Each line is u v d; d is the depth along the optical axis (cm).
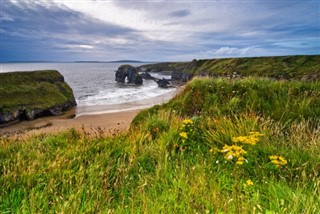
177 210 270
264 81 871
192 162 393
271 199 277
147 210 262
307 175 324
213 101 799
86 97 5947
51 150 459
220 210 256
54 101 4056
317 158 354
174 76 14500
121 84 10388
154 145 453
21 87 4053
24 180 332
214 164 381
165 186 318
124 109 4072
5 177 339
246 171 348
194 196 289
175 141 460
